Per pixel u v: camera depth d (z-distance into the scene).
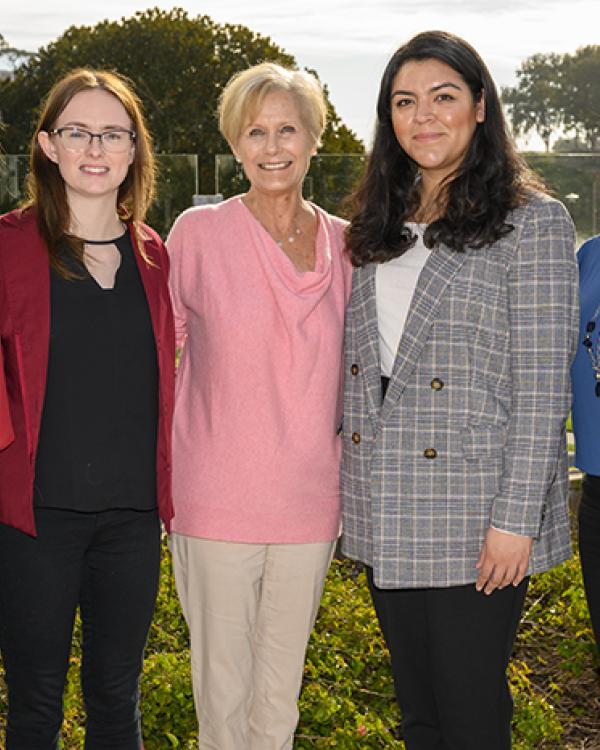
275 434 3.42
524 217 3.09
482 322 3.12
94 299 3.12
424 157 3.19
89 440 3.11
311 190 16.59
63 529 3.13
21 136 36.81
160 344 3.23
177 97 35.31
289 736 3.74
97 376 3.11
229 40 35.59
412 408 3.19
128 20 35.97
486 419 3.15
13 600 3.14
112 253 3.22
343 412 3.46
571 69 53.06
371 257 3.29
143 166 3.31
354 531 3.38
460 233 3.11
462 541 3.18
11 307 3.06
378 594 3.40
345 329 3.48
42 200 3.13
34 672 3.19
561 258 3.06
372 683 4.55
